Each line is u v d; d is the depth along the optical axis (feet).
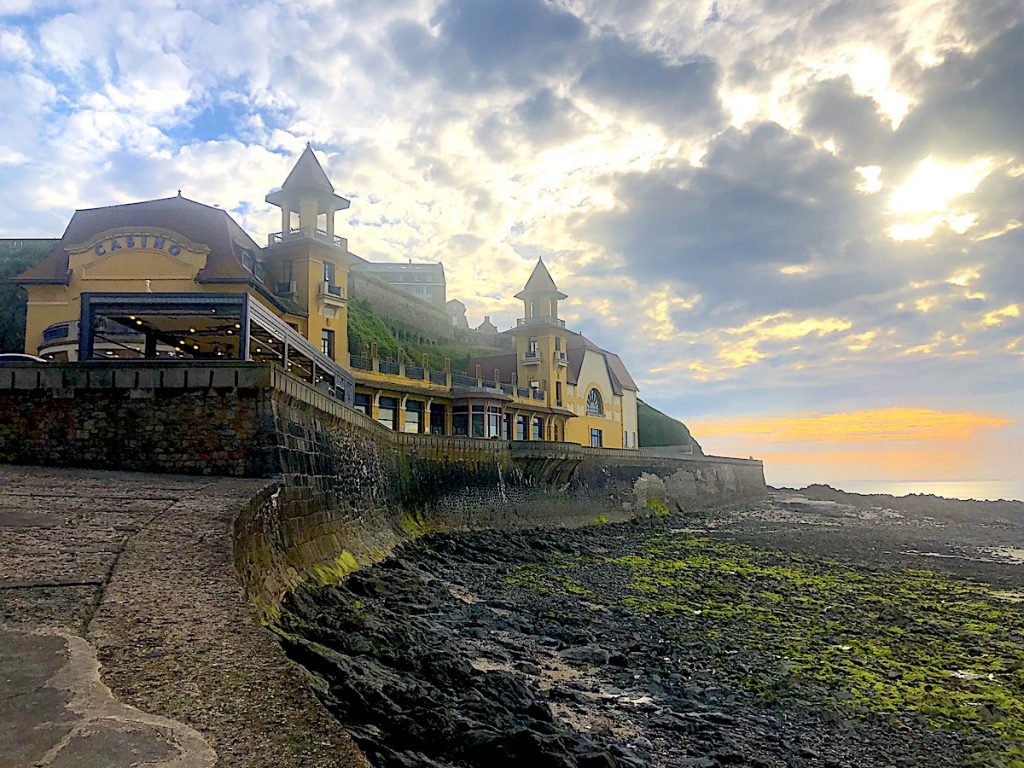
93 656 17.87
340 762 13.23
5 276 186.91
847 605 80.33
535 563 104.22
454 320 405.39
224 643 19.17
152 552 29.37
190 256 121.29
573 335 252.01
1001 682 51.26
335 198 146.61
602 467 172.04
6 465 58.49
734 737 38.01
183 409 60.49
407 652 41.14
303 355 89.71
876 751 38.01
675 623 67.51
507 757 26.14
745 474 263.70
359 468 87.81
